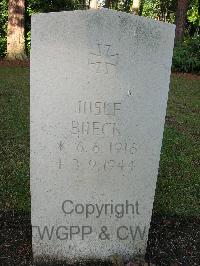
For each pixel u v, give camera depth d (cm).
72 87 76
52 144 79
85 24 74
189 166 133
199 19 568
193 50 382
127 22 75
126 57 77
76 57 75
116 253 86
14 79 268
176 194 112
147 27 76
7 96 216
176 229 98
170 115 204
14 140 147
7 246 88
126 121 80
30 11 398
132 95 79
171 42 78
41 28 74
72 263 85
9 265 82
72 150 79
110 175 81
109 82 77
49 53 75
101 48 75
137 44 76
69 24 74
